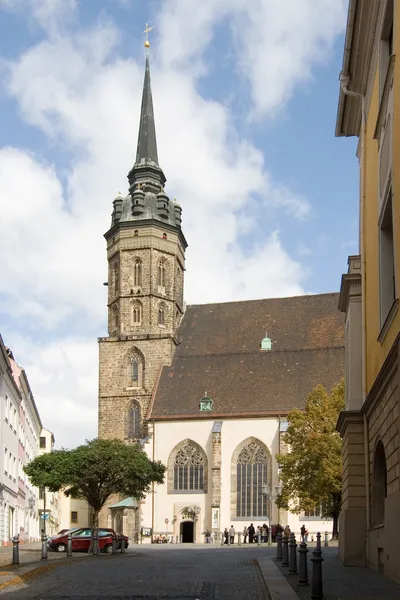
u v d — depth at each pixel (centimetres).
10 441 7038
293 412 7388
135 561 3872
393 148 2245
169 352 10506
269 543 7831
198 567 3253
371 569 2838
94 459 5981
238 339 10712
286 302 11069
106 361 10594
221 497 9388
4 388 6506
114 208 11162
